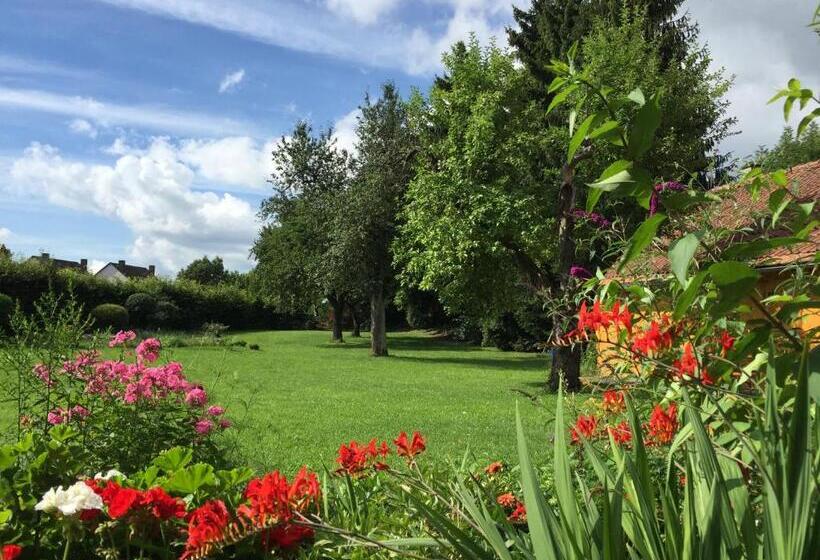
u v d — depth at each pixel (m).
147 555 2.32
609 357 2.45
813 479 1.22
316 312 39.06
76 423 4.49
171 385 4.81
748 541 1.43
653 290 2.66
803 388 1.21
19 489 2.45
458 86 17.02
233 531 2.06
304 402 12.74
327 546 2.32
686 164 14.56
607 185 1.56
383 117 28.03
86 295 35.25
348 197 27.38
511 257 16.36
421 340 41.00
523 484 1.54
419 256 17.28
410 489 2.79
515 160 15.61
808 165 7.80
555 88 1.75
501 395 14.32
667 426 2.30
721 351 2.14
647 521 1.54
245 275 69.56
